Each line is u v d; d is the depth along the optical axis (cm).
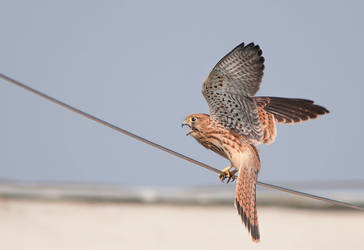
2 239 1653
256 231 1009
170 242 1672
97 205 1716
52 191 1714
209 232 1678
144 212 1711
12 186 1717
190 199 1720
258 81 1011
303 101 1189
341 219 1662
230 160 1087
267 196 1695
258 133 1069
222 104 1064
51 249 1658
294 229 1664
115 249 1667
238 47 991
